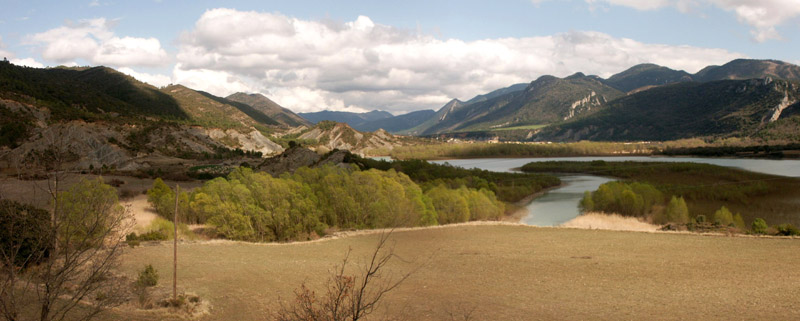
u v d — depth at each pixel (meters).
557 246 40.50
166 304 19.27
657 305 21.62
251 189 48.56
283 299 21.38
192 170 129.38
